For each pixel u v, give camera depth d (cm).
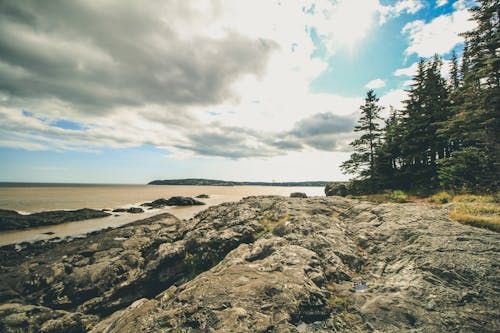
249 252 996
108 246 1845
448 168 1875
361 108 2989
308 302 588
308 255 862
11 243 2442
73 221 3466
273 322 499
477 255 680
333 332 511
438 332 459
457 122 1819
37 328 1005
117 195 8844
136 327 517
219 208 2192
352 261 863
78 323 1097
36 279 1409
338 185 3538
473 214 1030
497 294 531
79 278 1426
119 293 1407
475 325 462
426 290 591
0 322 972
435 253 736
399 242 900
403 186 2609
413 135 2564
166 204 5584
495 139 1639
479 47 1686
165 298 720
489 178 1659
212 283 657
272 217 1666
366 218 1269
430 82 2544
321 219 1304
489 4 1652
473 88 1717
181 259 1552
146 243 1900
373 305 577
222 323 484
